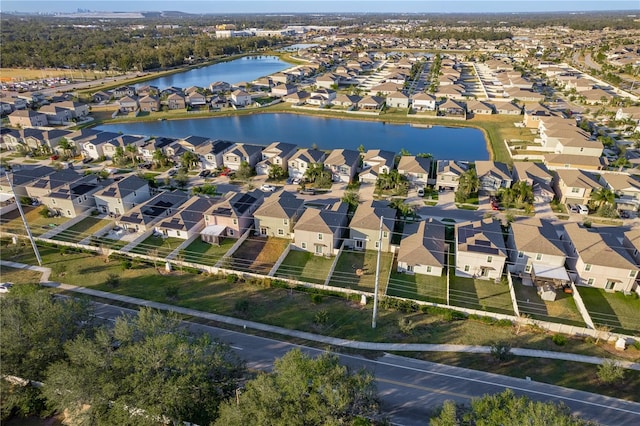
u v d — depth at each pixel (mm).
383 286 47188
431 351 37625
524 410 24672
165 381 28469
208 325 40781
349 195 65188
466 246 48562
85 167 83562
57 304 33562
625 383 34000
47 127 111375
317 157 79000
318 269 50531
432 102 126812
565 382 34156
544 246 47688
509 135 102000
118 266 50656
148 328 31422
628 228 55844
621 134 98562
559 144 85312
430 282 47969
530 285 47219
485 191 70188
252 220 60094
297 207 58969
